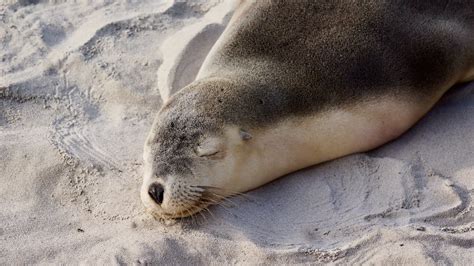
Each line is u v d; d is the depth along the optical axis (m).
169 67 10.47
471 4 9.64
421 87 9.16
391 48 9.14
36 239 7.99
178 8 11.82
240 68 9.18
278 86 8.85
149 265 7.55
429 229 7.82
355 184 8.53
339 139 8.88
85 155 9.20
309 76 8.92
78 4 12.08
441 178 8.50
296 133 8.74
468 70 9.62
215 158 8.39
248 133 8.53
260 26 9.52
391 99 8.99
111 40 11.21
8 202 8.55
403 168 8.59
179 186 8.24
